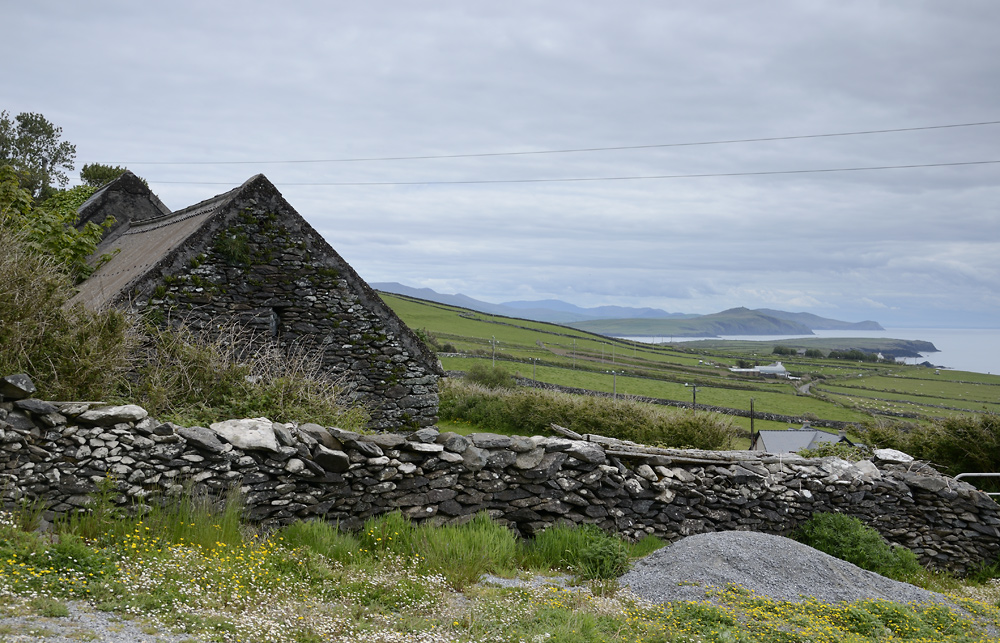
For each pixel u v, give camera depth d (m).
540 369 71.12
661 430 22.03
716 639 6.30
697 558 8.67
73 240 16.69
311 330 15.92
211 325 14.33
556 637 5.89
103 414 7.00
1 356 7.38
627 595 7.80
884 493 12.52
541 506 10.02
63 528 6.47
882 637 6.96
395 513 8.76
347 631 5.58
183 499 7.31
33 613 4.68
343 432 8.69
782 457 12.50
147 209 24.38
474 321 111.56
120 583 5.44
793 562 8.85
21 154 45.78
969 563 12.41
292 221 15.65
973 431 16.20
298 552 7.29
